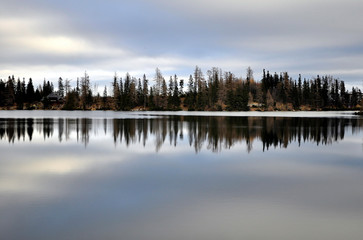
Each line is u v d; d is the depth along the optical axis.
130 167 16.47
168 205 10.57
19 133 32.34
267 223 9.12
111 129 37.00
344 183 13.45
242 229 8.72
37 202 10.82
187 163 17.52
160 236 8.27
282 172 15.42
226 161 18.11
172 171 15.55
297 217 9.59
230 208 10.32
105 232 8.48
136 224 9.01
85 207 10.36
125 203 10.77
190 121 52.38
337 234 8.45
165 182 13.51
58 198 11.27
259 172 15.40
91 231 8.53
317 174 15.04
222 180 13.88
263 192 12.09
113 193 11.90
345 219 9.45
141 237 8.22
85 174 14.90
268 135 30.89
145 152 21.11
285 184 13.25
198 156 19.67
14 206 10.41
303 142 26.19
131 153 20.70
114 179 13.97
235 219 9.41
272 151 21.62
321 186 12.98
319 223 9.15
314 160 18.48
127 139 27.84
